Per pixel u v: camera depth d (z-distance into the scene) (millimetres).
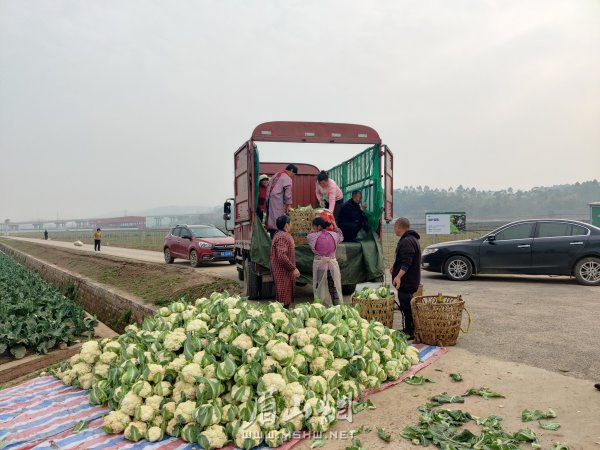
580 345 6355
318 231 8125
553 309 8711
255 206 9398
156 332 5512
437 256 13312
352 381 4773
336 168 12555
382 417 4328
